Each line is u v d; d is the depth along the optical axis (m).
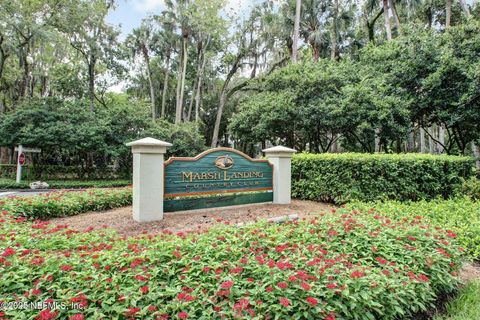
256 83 19.61
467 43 10.27
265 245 3.17
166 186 5.47
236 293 2.23
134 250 3.01
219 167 6.17
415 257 3.06
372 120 10.91
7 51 18.03
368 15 21.23
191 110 30.81
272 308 2.05
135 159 5.17
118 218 5.27
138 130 19.62
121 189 7.20
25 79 20.64
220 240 3.32
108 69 22.53
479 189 6.67
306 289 2.19
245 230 3.73
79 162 21.61
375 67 12.45
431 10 20.91
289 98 13.08
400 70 11.03
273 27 22.22
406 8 19.81
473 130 11.14
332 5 21.36
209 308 2.09
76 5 17.88
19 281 2.34
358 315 2.20
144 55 27.27
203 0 21.77
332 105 11.73
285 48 23.94
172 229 4.71
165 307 2.09
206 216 5.56
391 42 12.17
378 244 3.30
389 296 2.34
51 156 21.12
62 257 2.80
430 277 2.88
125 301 2.13
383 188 6.85
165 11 25.66
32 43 19.23
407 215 4.99
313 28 21.19
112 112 19.48
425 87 10.20
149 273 2.51
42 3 16.86
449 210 5.45
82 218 5.40
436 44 10.56
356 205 6.07
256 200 6.77
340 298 2.26
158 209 5.19
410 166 6.86
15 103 20.78
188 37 26.30
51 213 5.46
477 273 3.69
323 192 7.55
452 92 9.99
